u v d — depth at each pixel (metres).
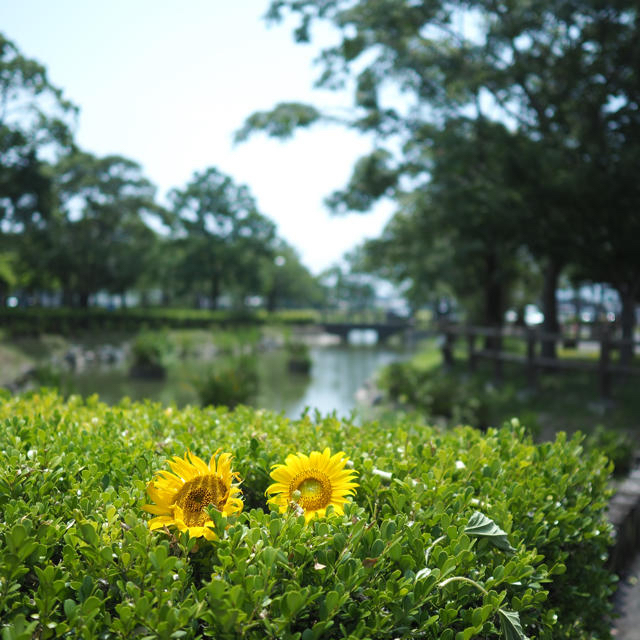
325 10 13.00
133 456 2.63
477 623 1.78
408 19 13.35
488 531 2.09
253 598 1.61
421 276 25.03
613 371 11.20
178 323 43.38
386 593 1.72
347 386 19.77
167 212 43.38
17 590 1.80
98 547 1.78
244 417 3.63
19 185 27.25
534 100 13.45
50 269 39.22
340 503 2.06
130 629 1.61
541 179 11.67
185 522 1.87
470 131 14.02
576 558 2.93
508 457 3.03
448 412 10.90
